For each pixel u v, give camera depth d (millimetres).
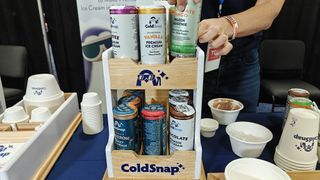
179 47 527
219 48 667
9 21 2227
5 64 2072
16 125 710
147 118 563
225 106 877
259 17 768
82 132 821
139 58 556
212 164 649
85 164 653
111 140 594
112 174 594
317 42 2287
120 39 517
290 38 2316
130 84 548
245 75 1147
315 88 1997
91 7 1799
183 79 541
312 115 585
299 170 589
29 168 570
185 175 588
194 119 568
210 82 1157
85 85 2299
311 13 2199
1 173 487
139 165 581
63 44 2312
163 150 607
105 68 537
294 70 2264
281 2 851
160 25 506
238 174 532
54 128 711
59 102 822
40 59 2387
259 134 727
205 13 1017
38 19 2242
